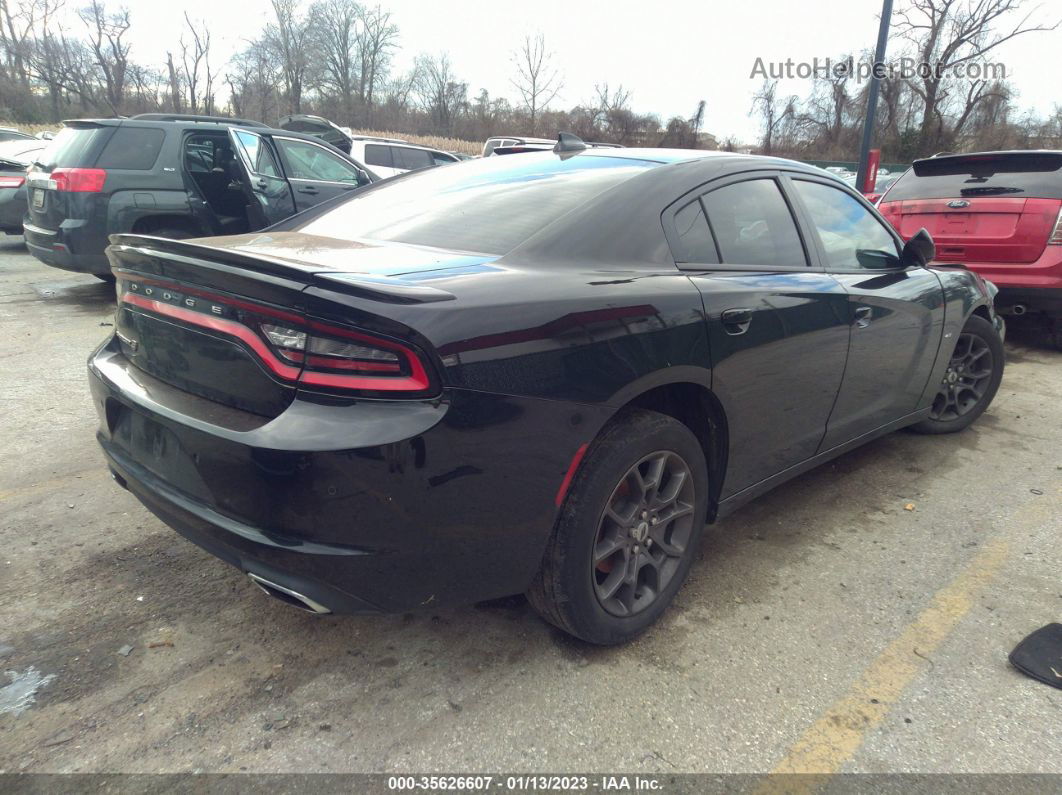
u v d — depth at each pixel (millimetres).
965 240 5980
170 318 2018
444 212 2541
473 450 1760
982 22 28781
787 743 1956
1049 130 33406
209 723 1965
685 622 2477
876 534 3129
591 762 1877
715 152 2932
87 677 2117
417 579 1829
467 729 1973
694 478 2434
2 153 12422
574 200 2387
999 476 3764
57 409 4211
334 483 1683
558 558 2061
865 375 3154
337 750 1890
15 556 2715
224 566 2711
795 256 2865
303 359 1717
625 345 2047
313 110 52375
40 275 8500
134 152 6512
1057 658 2289
